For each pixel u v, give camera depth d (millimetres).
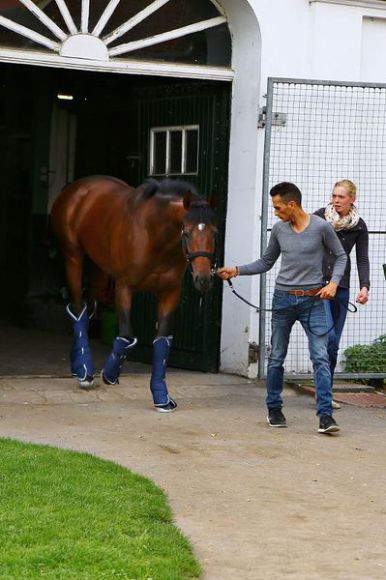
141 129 13039
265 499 7633
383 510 7500
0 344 14367
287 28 11984
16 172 16703
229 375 12203
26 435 9070
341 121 12258
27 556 5988
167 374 12250
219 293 12312
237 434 9547
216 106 12180
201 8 11953
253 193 11906
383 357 12266
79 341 11211
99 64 11398
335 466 8609
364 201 12422
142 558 6133
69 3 11266
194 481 7984
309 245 9453
